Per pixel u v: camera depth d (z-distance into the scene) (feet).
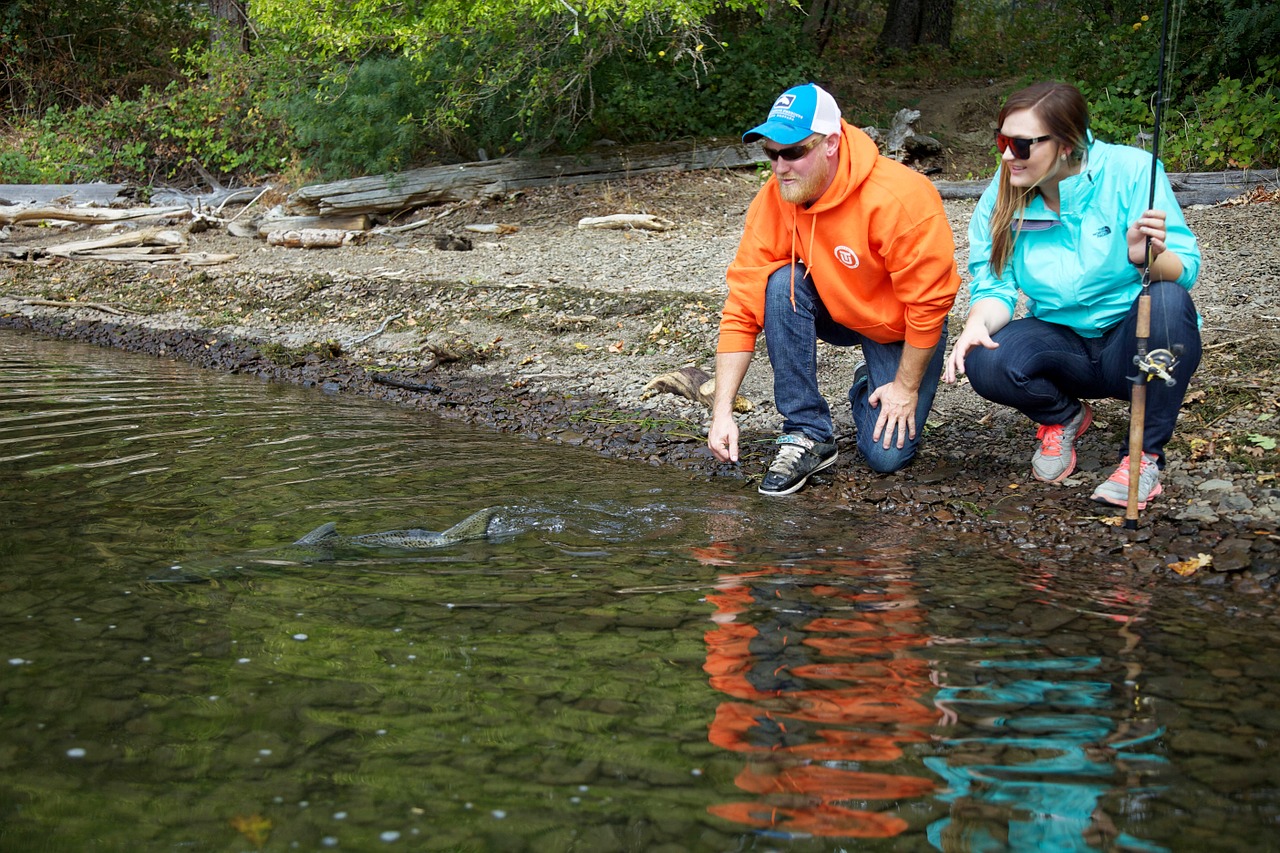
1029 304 13.10
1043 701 7.80
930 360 13.69
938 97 50.24
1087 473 13.91
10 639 8.82
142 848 6.03
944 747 7.11
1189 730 7.34
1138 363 11.55
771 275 13.80
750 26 50.96
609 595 10.06
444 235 34.71
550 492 13.88
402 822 6.28
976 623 9.41
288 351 24.09
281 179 46.42
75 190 46.88
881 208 12.59
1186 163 35.96
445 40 39.60
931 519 12.90
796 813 6.34
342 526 12.13
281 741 7.21
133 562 10.77
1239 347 17.30
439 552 11.33
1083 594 10.23
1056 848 5.97
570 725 7.44
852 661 8.54
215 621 9.28
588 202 39.04
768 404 18.21
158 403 19.10
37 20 58.03
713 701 7.80
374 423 17.98
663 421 17.79
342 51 42.96
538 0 34.58
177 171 52.54
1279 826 6.16
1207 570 10.84
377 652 8.67
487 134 42.83
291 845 6.06
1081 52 48.96
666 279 27.66
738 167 42.37
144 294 31.27
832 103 12.51
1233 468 13.35
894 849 5.98
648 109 44.14
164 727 7.39
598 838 6.11
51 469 14.35
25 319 28.94
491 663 8.46
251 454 15.48
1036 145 11.64
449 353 22.44
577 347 22.58
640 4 34.53
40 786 6.66
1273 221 28.27
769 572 10.80
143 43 59.93
